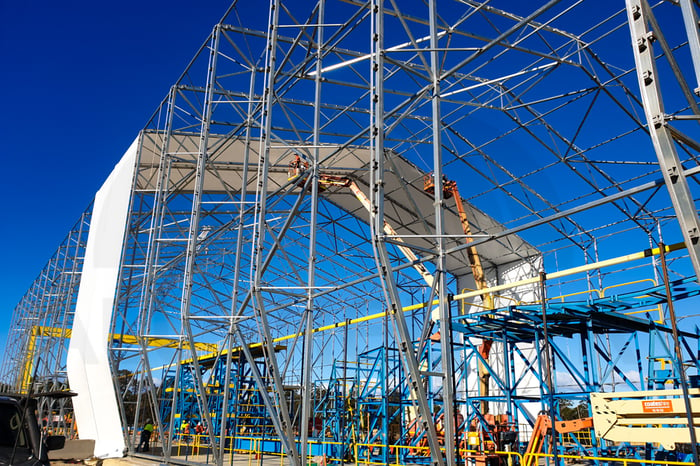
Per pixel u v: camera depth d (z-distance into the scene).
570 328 18.66
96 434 17.05
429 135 22.06
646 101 4.87
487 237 7.41
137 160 19.22
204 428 23.98
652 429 10.02
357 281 9.12
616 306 16.20
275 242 11.13
